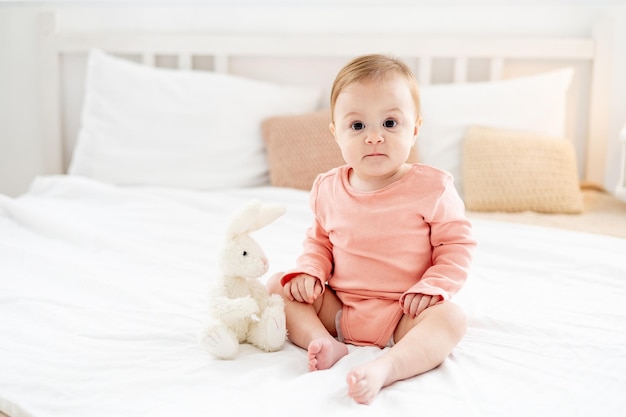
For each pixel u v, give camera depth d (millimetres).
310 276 1075
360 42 2422
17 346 1011
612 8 2398
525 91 2258
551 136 2182
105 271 1369
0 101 2557
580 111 2451
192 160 2219
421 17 2465
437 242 1079
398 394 851
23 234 1652
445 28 2463
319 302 1110
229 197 2012
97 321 1122
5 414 847
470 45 2395
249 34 2508
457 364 947
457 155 2191
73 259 1425
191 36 2453
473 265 1446
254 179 2252
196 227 1735
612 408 819
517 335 1064
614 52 2412
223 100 2287
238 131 2270
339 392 852
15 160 2594
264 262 1050
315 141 2143
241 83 2350
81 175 2242
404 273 1064
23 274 1360
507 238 1609
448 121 2221
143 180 2203
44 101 2482
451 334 949
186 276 1370
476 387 870
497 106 2242
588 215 1982
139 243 1587
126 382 889
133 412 813
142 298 1216
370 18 2479
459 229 1071
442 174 1096
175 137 2234
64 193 2033
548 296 1253
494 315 1131
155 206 1915
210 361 965
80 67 2508
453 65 2469
